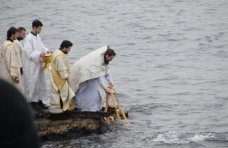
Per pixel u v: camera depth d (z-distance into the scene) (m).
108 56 34.72
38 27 34.56
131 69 59.12
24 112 3.81
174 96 45.03
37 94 34.94
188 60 64.12
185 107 40.34
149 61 64.00
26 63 34.06
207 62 62.62
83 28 92.12
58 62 32.56
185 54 68.25
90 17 104.62
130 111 38.50
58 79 32.81
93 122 32.59
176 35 83.75
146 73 56.69
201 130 33.03
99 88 35.12
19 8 116.62
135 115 37.22
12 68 32.06
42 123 32.06
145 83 51.31
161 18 101.75
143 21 98.38
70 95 33.06
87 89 35.16
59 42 80.12
